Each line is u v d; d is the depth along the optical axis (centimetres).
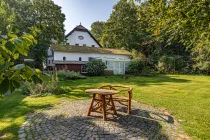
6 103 635
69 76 1577
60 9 2322
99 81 1418
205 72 2141
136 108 577
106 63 2203
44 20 2241
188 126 419
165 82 1348
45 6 2216
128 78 1686
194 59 2161
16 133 375
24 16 2147
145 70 2223
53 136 361
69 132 380
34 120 455
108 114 502
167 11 358
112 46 3144
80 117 477
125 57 2591
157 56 2725
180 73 2319
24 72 106
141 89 987
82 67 2108
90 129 396
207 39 409
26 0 2180
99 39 3778
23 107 579
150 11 416
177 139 350
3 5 978
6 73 100
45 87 827
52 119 462
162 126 418
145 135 368
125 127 409
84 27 2970
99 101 505
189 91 923
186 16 348
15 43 101
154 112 534
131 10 2688
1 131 385
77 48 2233
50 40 2331
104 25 3075
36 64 2125
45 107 583
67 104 625
